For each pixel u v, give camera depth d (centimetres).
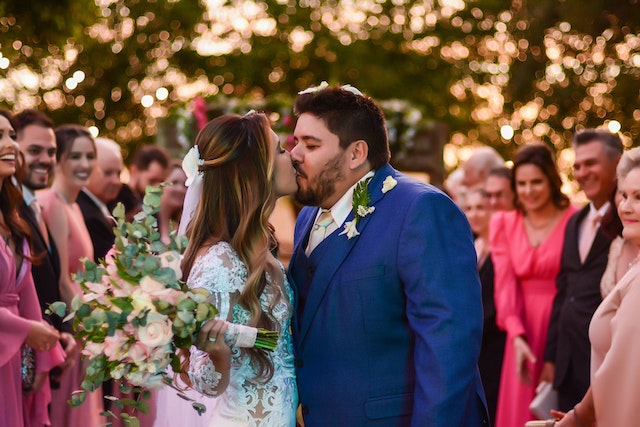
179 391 373
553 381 562
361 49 1919
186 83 1931
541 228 621
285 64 1953
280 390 375
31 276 508
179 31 1919
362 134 388
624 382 377
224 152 377
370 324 376
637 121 1728
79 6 1024
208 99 893
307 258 396
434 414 355
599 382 383
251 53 1917
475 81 1933
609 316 400
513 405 612
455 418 357
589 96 1755
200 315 336
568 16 1662
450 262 371
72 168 602
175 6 1894
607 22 1653
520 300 620
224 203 377
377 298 376
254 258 369
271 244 396
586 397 401
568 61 1747
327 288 382
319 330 382
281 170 386
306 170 388
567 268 569
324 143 386
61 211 583
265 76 1936
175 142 919
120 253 339
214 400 432
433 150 962
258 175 379
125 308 335
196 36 1941
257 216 376
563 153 1781
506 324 613
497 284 624
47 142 556
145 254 342
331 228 394
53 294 538
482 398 377
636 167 408
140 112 1886
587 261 552
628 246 513
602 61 1723
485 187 696
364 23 2000
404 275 371
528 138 1834
